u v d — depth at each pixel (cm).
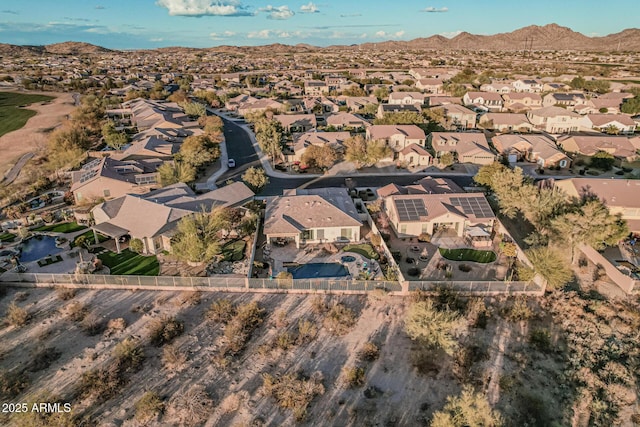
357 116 11344
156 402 2933
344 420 2873
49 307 3969
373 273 4494
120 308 3953
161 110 11706
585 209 4634
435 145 8669
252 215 5547
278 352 3428
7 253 4841
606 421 2873
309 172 7944
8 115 13138
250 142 10144
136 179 6688
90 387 3077
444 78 19950
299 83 19262
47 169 7781
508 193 5500
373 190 6956
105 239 5219
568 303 3906
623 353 3403
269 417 2886
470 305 3947
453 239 5206
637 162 8362
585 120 10912
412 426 2831
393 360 3369
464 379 3177
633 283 4072
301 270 4575
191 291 4216
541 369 3281
